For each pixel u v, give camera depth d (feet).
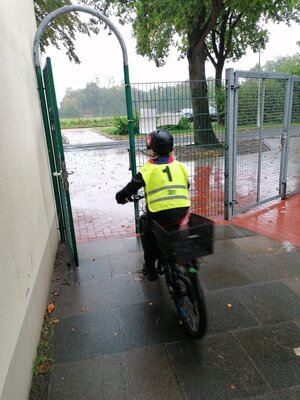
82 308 11.02
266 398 7.31
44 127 14.67
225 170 17.92
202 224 8.68
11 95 9.16
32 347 8.54
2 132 7.84
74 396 7.61
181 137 17.20
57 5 34.86
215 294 11.42
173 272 9.62
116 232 17.87
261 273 12.71
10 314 6.86
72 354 8.91
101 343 9.29
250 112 18.34
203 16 43.93
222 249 14.83
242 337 9.27
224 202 18.48
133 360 8.60
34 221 10.55
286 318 10.03
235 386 7.66
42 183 13.01
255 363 8.30
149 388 7.73
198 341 9.18
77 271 13.56
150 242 10.74
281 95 19.79
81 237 17.35
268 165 22.89
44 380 8.08
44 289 11.13
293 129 21.74
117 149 57.98
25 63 11.81
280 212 19.43
